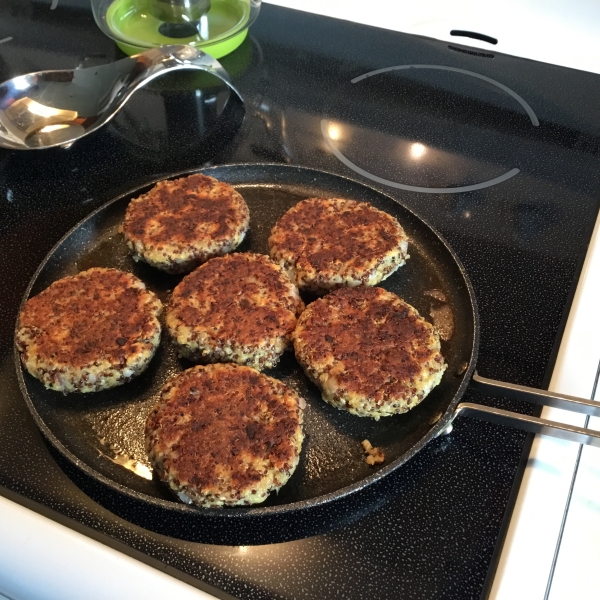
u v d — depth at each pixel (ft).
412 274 1.49
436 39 2.08
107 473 1.17
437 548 1.07
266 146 1.77
